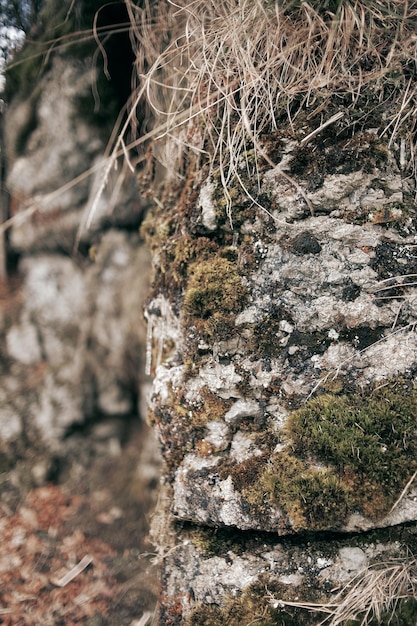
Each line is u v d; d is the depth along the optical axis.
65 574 2.18
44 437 2.70
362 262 1.48
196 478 1.52
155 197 1.96
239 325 1.53
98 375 2.80
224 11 1.60
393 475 1.40
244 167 1.55
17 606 2.03
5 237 2.88
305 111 1.53
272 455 1.46
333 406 1.45
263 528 1.43
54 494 2.57
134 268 2.72
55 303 2.87
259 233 1.54
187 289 1.63
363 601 1.42
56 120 2.59
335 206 1.49
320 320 1.49
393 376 1.46
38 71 2.47
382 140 1.49
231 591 1.47
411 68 1.52
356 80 1.51
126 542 2.33
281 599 1.44
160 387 1.63
